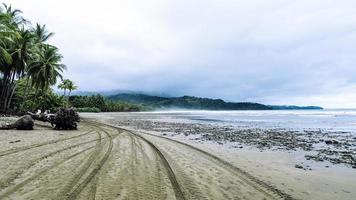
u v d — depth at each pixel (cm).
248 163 1137
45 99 7150
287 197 705
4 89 5169
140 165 976
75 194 641
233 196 688
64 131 2205
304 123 4556
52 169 870
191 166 1012
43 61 5569
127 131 2314
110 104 16850
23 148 1255
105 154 1158
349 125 4072
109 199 618
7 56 4094
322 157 1365
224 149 1515
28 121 2252
